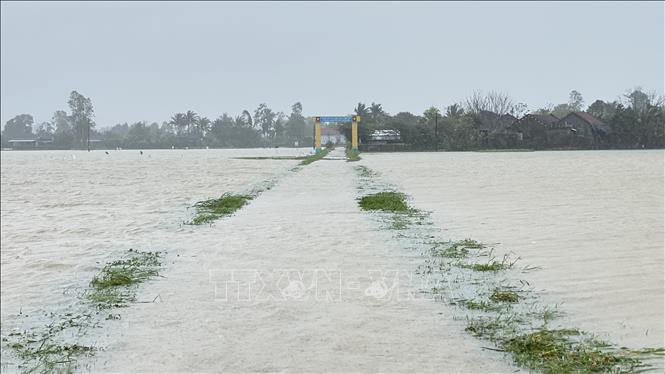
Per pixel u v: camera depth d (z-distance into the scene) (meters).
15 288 9.02
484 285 8.31
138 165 54.53
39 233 14.60
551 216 15.02
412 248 11.05
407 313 7.08
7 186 30.36
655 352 5.68
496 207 17.09
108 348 6.20
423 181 28.00
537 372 5.30
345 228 13.56
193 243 12.26
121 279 9.05
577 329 6.41
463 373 5.31
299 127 198.62
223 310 7.34
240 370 5.46
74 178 36.25
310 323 6.75
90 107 197.12
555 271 9.09
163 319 7.07
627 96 113.19
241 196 21.80
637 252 10.38
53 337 6.63
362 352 5.85
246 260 10.29
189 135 197.12
